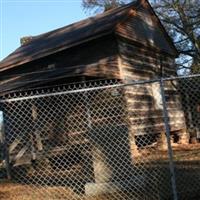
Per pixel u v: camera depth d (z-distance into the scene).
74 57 21.70
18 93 17.70
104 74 18.66
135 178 10.36
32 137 17.00
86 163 13.38
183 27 37.16
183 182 10.36
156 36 25.30
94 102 17.44
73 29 24.50
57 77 17.77
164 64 25.67
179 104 24.97
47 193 11.29
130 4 24.00
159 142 21.31
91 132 11.57
